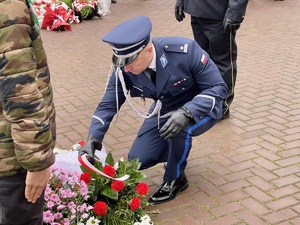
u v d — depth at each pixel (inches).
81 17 351.3
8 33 66.5
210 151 155.4
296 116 181.9
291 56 259.9
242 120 179.2
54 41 299.1
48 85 81.0
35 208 82.3
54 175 113.0
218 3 163.0
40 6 331.0
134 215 116.3
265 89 210.5
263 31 315.9
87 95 208.1
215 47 170.1
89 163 111.3
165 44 114.7
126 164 122.1
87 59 260.1
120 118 182.5
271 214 121.5
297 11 378.9
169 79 115.1
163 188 129.6
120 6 409.7
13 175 77.0
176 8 181.3
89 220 108.0
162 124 127.1
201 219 120.2
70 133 171.6
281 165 145.4
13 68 67.2
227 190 132.7
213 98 116.6
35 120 69.9
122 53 106.9
